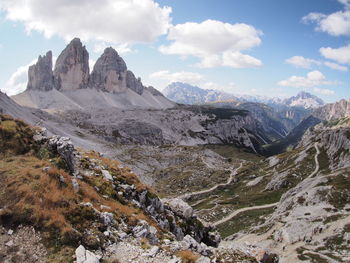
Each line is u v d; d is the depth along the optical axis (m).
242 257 25.06
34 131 31.48
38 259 17.14
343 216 77.50
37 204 20.14
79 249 18.28
